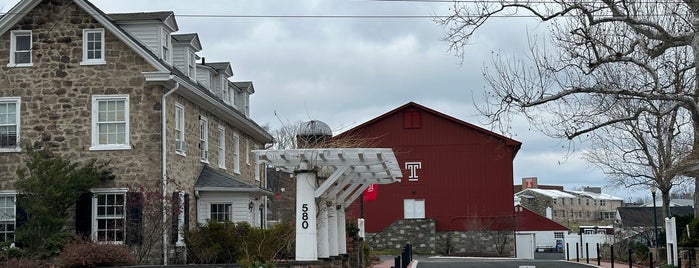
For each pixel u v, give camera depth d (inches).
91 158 1083.3
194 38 1291.8
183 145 1144.2
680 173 1133.7
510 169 2076.8
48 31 1109.1
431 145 2113.7
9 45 1112.8
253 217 1291.8
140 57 1095.6
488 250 2049.7
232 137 1437.0
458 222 2074.3
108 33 1103.6
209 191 1198.9
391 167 911.7
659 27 767.7
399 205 2103.8
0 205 1089.4
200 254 1043.3
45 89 1102.4
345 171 830.5
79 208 1062.4
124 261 930.7
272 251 970.1
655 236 1376.7
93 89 1095.0
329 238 924.0
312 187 805.2
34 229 1013.2
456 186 2090.3
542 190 4810.5
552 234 2696.9
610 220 4815.5
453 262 1450.5
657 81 789.2
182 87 1114.7
